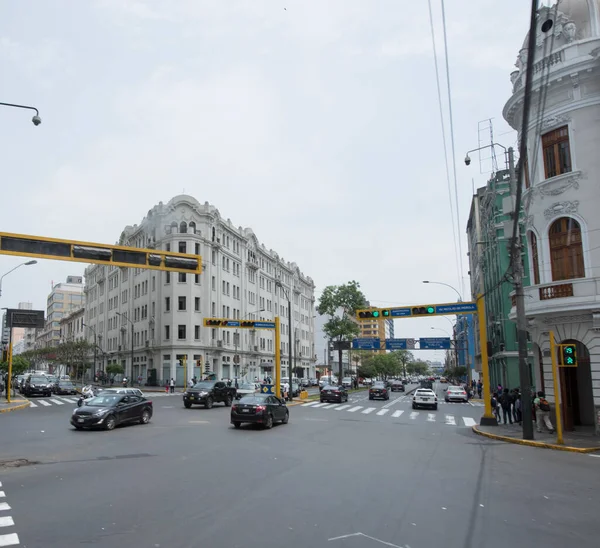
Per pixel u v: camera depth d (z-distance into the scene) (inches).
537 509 356.5
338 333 2608.3
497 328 1872.5
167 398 1765.5
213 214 2657.5
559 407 721.6
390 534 293.4
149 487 411.2
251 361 3080.7
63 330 5290.4
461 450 661.3
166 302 2561.5
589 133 804.0
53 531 295.1
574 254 812.0
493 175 1860.2
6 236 777.6
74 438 732.0
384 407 1558.8
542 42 844.6
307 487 415.5
